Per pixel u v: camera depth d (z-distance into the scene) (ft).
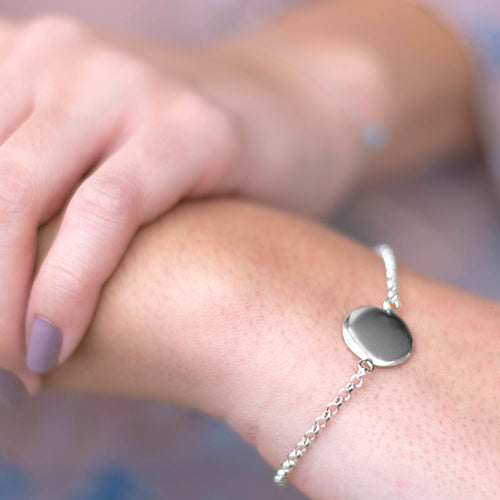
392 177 1.54
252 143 1.13
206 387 0.97
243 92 1.20
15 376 0.96
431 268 1.51
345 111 1.31
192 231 0.99
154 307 0.96
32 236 0.93
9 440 1.27
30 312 0.92
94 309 0.96
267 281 0.97
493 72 1.45
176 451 1.31
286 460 0.94
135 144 0.96
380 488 0.91
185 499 1.27
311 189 1.25
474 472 0.90
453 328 0.97
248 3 1.65
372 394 0.93
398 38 1.42
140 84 1.00
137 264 0.97
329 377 0.94
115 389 1.01
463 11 1.48
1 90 1.01
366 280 0.99
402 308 0.98
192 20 1.62
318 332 0.95
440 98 1.45
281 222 1.03
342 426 0.92
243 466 1.31
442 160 1.60
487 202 1.60
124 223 0.92
